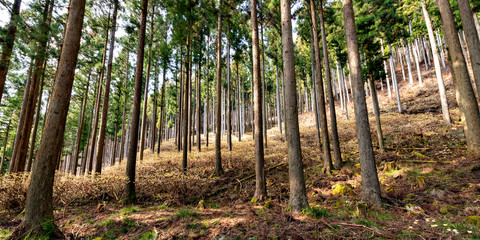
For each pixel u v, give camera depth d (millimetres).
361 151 4836
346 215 3900
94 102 18891
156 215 4918
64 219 5203
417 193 4848
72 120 23969
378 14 15594
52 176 4188
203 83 30750
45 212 3996
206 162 11633
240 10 12797
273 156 11945
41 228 3816
